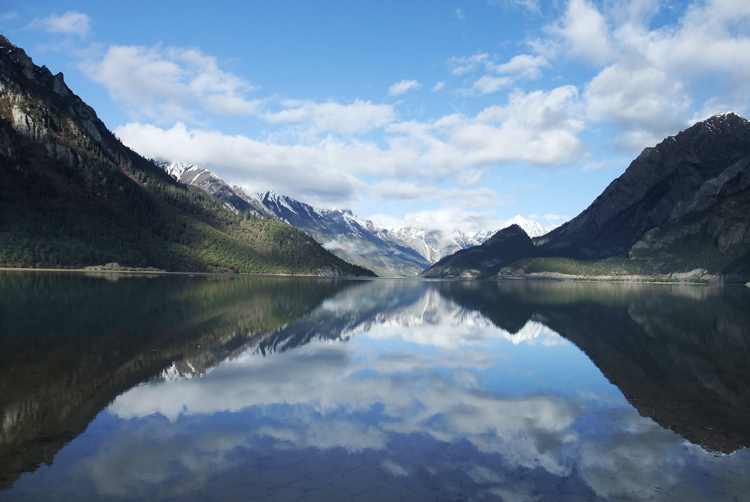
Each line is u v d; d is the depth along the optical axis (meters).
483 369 29.05
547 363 31.11
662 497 12.86
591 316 62.31
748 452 16.09
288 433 17.22
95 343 32.91
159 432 16.98
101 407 19.62
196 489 12.73
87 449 15.29
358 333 43.53
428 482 13.51
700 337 43.50
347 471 14.09
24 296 62.44
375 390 23.62
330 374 26.72
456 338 41.72
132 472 13.71
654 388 24.89
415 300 92.56
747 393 24.02
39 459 14.48
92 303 57.38
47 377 23.92
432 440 16.89
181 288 93.62
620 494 13.00
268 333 41.19
